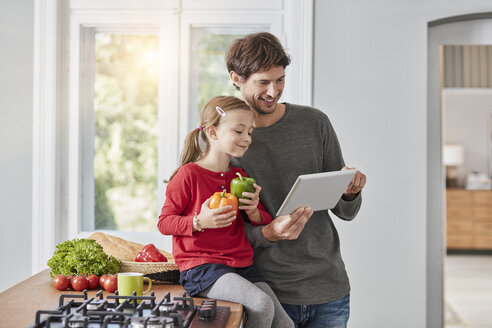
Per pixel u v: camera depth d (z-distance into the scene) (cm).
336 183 181
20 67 321
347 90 311
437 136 322
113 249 218
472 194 677
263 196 197
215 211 170
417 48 311
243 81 191
